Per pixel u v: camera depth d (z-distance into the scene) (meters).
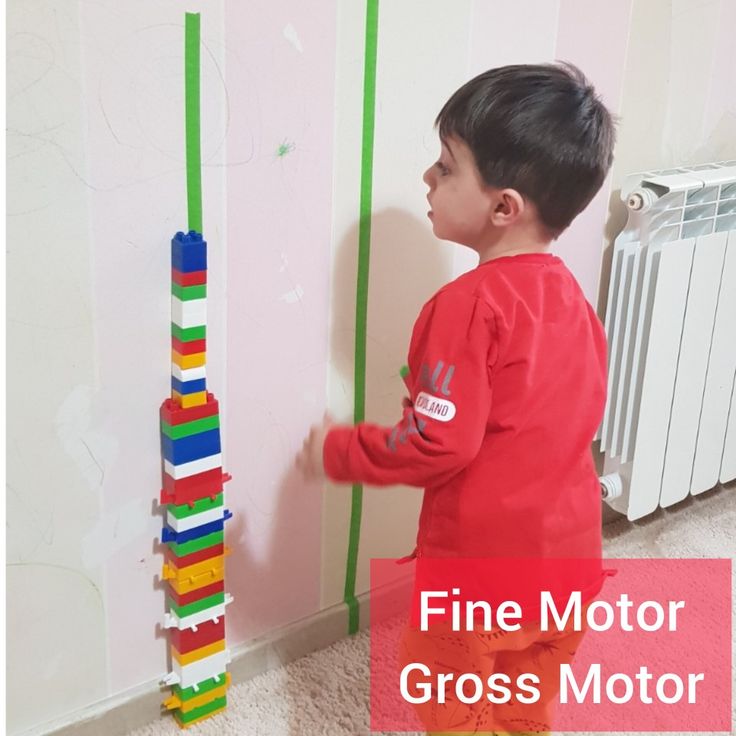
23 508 1.01
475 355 0.89
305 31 1.01
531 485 0.93
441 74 1.15
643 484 1.54
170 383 1.06
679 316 1.46
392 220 1.18
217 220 1.02
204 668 1.19
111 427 1.03
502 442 0.92
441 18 1.12
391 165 1.15
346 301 1.18
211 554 1.14
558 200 0.93
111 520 1.08
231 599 1.18
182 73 0.94
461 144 0.93
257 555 1.24
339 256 1.15
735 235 1.49
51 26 0.85
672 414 1.53
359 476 0.97
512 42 1.21
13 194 0.88
